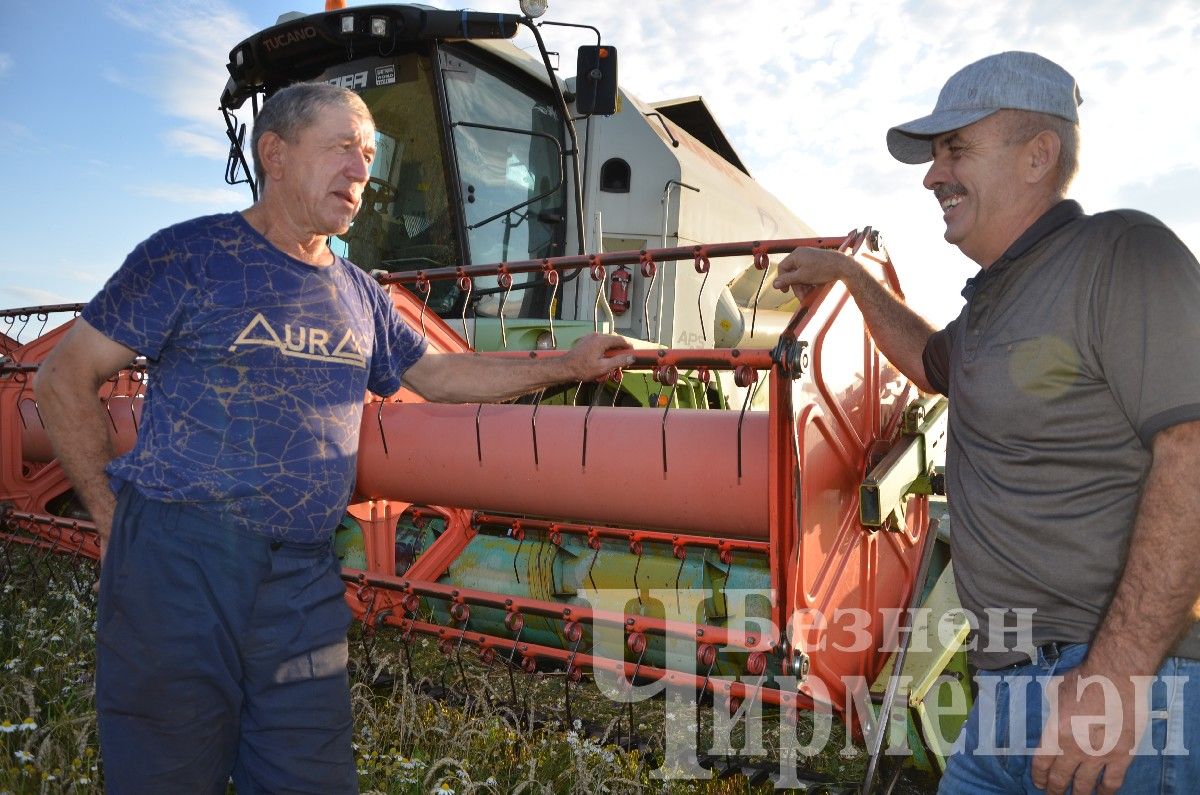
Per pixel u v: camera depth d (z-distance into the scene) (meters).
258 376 1.87
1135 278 1.50
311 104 1.90
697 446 2.42
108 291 1.83
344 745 2.04
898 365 2.28
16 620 3.93
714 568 3.36
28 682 2.75
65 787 2.43
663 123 5.88
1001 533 1.68
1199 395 1.41
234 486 1.84
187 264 1.85
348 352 2.02
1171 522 1.43
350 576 3.26
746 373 2.19
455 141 5.00
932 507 3.14
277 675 1.92
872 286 2.32
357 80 5.24
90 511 1.91
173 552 1.82
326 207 1.92
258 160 1.95
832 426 2.36
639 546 3.44
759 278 6.55
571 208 5.46
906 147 2.03
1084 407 1.56
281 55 5.31
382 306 2.28
